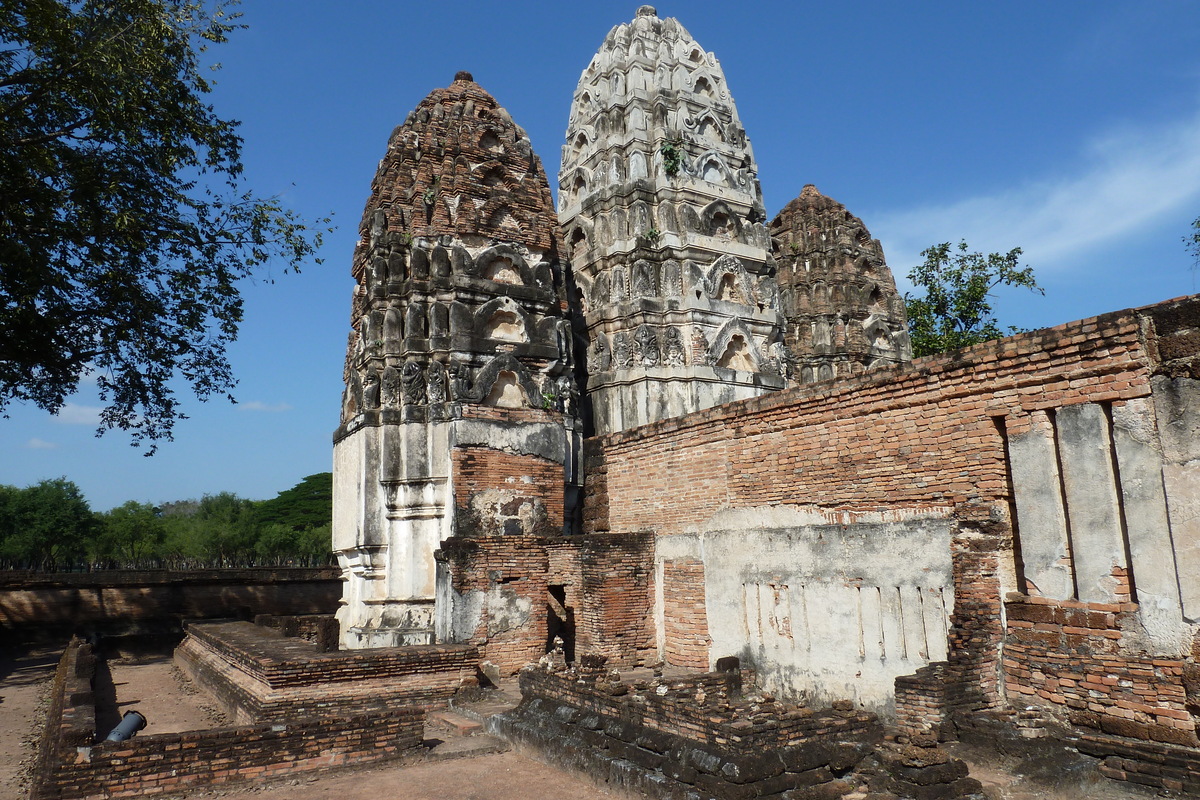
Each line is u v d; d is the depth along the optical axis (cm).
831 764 834
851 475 1206
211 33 1698
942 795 757
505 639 1525
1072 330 930
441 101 2022
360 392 1831
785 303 3238
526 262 1905
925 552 1077
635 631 1562
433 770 1020
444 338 1778
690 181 2308
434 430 1722
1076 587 920
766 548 1334
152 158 1686
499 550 1548
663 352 2167
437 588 1583
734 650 1384
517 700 1354
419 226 1861
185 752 956
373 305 1828
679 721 917
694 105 2425
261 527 5853
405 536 1703
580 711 1076
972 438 1044
